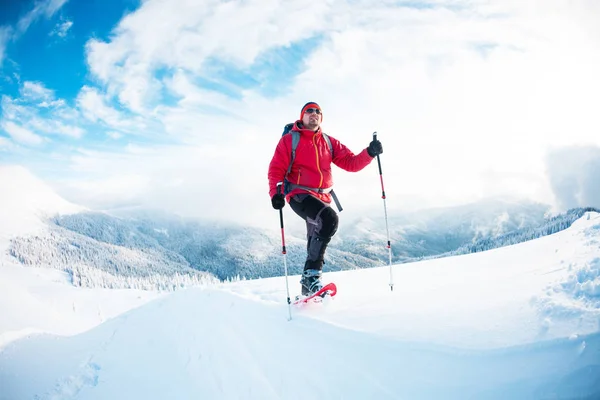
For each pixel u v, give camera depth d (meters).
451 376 2.16
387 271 5.71
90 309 66.75
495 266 4.25
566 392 1.86
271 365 2.96
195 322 4.27
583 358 1.95
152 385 3.70
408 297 3.26
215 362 3.46
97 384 4.11
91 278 96.31
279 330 3.24
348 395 2.37
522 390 1.94
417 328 2.61
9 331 5.93
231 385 3.08
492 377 2.06
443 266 5.20
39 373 4.53
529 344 2.13
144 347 4.47
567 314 2.25
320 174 3.94
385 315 2.93
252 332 3.43
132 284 94.31
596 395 1.80
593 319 2.14
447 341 2.37
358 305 3.33
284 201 3.71
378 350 2.54
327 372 2.59
